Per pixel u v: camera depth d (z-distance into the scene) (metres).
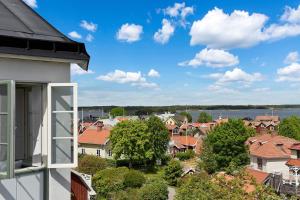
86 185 11.52
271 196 11.32
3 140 5.45
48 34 6.51
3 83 5.35
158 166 56.12
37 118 6.61
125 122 54.50
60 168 6.57
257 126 95.38
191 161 61.94
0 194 5.90
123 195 34.31
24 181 6.18
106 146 60.97
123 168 42.19
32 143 6.69
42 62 6.33
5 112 5.43
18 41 5.86
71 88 6.45
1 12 6.71
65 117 6.40
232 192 11.75
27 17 6.91
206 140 50.19
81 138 64.56
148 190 34.28
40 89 6.55
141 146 53.00
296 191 31.20
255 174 33.22
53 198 6.52
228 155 46.81
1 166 5.45
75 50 6.40
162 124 57.50
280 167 42.81
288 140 49.25
